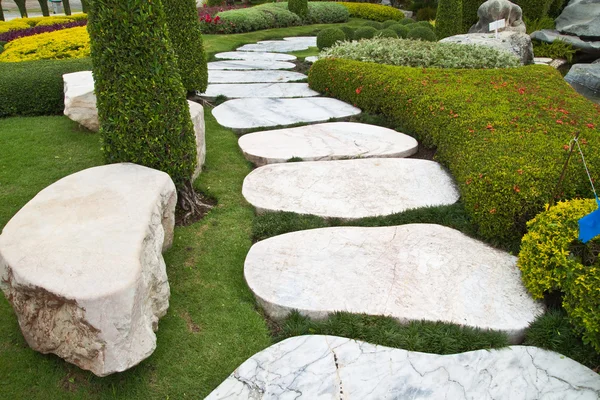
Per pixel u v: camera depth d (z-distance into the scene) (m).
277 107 7.04
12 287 2.32
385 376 2.47
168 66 3.55
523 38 9.96
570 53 11.65
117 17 3.29
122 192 3.07
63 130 5.50
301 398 2.35
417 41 9.55
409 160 5.04
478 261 3.36
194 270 3.32
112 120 3.49
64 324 2.23
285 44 13.84
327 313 2.87
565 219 3.01
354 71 7.25
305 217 3.94
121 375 2.46
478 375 2.49
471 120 4.79
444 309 2.89
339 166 4.88
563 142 4.12
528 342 2.71
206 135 5.74
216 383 2.51
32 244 2.47
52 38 8.89
